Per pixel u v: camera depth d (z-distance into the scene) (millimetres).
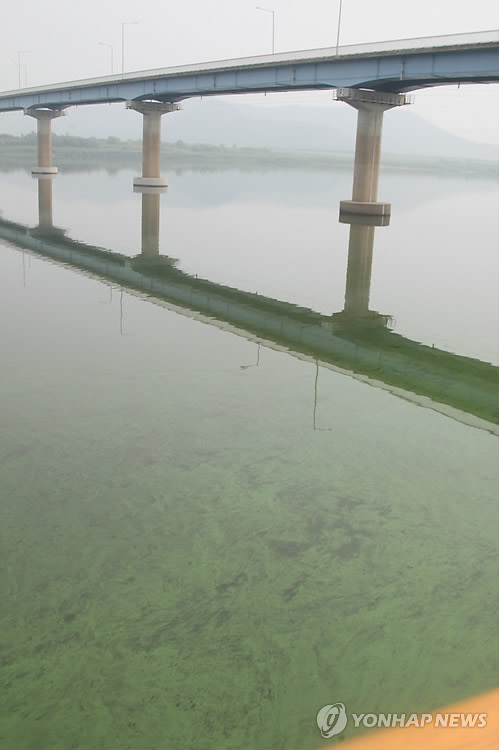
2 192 68938
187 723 5973
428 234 44062
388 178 154125
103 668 6578
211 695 6281
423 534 9086
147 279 26562
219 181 109000
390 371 16203
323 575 8117
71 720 5984
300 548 8672
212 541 8758
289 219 50719
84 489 9953
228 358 16672
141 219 47406
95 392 13859
